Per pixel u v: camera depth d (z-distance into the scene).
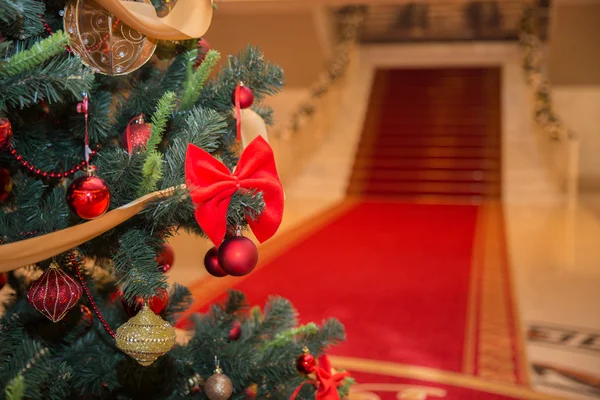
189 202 1.22
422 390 2.84
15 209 1.31
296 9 12.54
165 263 1.59
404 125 12.73
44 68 1.17
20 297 1.51
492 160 11.34
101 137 1.38
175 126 1.42
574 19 11.21
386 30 16.22
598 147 12.18
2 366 1.23
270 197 1.37
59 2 1.32
